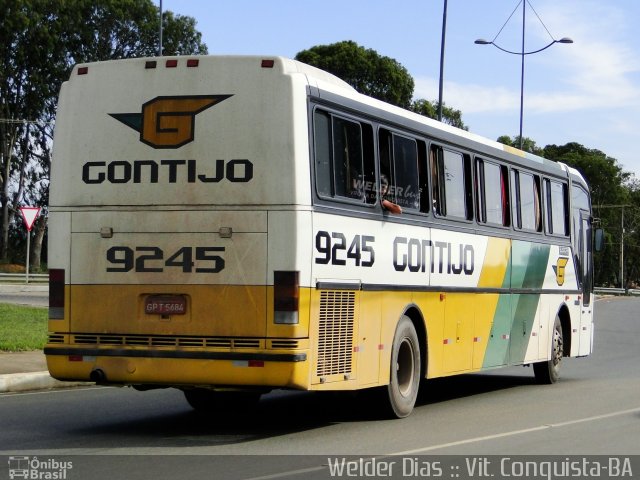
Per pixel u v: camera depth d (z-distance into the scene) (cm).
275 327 1023
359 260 1137
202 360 1034
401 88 6450
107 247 1073
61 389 1541
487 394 1589
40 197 6600
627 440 1088
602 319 4200
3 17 5844
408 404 1266
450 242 1384
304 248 1033
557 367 1798
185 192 1052
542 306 1734
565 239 1858
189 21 6400
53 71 6091
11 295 3828
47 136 6456
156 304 1055
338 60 6359
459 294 1413
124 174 1073
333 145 1098
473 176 1472
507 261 1586
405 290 1251
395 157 1242
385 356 1204
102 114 1085
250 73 1046
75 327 1081
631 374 1962
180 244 1051
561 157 10575
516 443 1061
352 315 1122
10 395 1454
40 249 6806
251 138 1039
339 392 1561
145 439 1066
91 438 1070
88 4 6116
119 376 1057
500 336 1561
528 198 1689
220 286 1038
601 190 10575
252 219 1034
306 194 1036
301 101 1041
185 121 1057
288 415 1288
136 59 1079
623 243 10519
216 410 1308
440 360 1356
